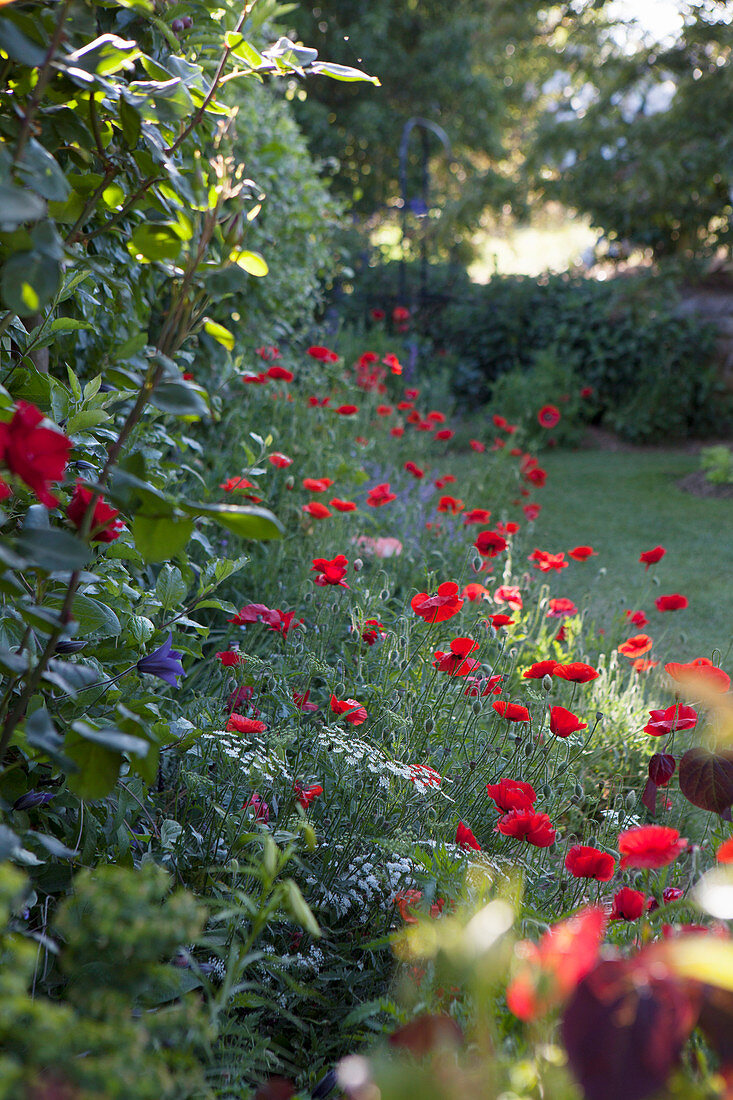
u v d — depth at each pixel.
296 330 6.61
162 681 1.79
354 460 4.47
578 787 2.14
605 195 10.20
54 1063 0.83
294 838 1.58
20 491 1.42
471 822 2.02
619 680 2.90
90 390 1.66
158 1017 0.91
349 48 13.40
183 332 1.15
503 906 0.84
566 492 7.38
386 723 2.14
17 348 1.74
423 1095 0.73
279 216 4.94
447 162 14.36
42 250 0.98
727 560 5.41
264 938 1.60
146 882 0.94
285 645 2.48
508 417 9.49
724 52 9.14
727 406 9.94
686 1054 0.95
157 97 1.18
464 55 13.72
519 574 4.24
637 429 9.72
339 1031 1.47
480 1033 0.84
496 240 18.38
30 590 1.32
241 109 4.36
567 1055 0.73
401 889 1.66
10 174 1.00
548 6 12.20
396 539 3.94
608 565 5.24
